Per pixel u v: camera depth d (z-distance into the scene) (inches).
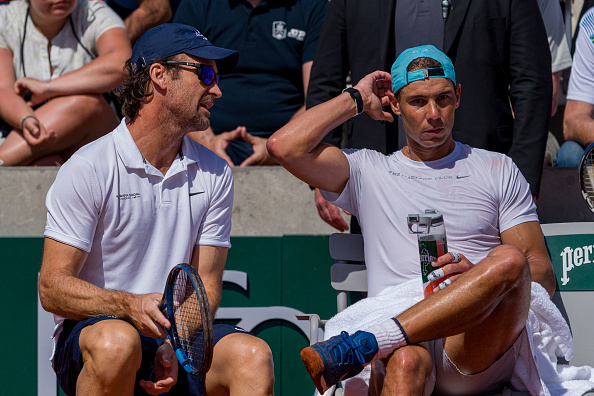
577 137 582.6
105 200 362.0
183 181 379.2
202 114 374.9
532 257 413.7
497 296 341.4
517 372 376.2
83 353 334.6
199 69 369.4
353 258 438.6
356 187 423.8
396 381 336.5
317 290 543.8
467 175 418.3
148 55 368.8
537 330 390.9
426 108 404.2
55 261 355.6
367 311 393.4
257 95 627.8
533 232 416.2
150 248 372.2
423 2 490.6
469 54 484.7
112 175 363.9
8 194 570.6
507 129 492.1
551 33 598.2
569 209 542.9
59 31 621.0
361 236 440.8
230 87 630.5
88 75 603.5
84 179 358.0
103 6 633.6
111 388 326.3
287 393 540.4
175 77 367.2
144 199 369.4
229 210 393.7
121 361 323.0
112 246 366.9
